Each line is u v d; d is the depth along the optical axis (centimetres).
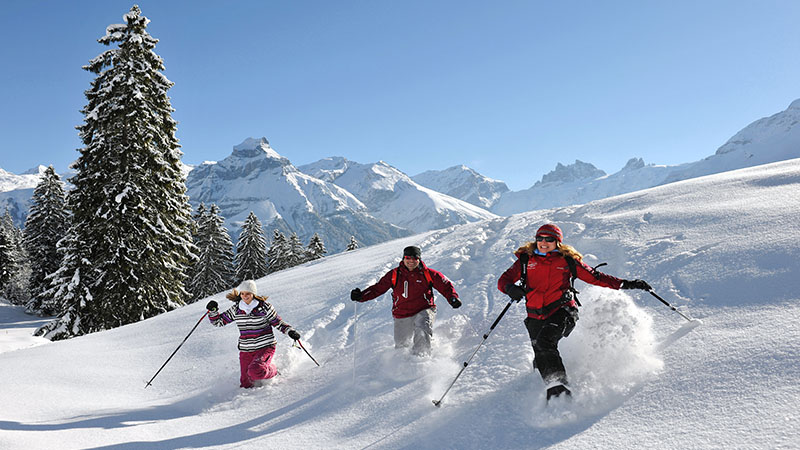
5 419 418
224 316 516
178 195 2058
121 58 1883
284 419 395
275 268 5059
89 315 1786
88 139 1886
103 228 1755
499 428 297
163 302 1881
